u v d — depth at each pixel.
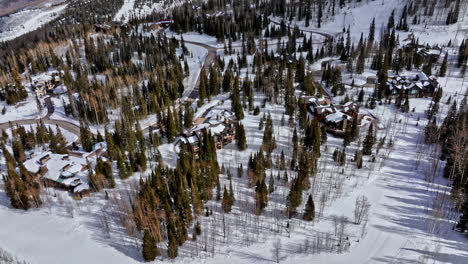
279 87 137.12
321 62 174.12
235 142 106.56
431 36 189.50
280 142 104.88
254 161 85.19
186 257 67.25
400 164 92.62
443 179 85.81
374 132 103.56
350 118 108.12
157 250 67.19
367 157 95.88
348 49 173.25
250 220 75.62
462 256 63.75
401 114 118.88
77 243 70.62
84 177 90.19
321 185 85.31
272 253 67.19
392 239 68.56
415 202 78.56
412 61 156.25
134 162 91.44
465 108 107.06
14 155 101.81
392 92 129.12
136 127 105.94
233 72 159.50
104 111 120.31
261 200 76.44
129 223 71.50
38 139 111.12
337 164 93.38
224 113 115.94
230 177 82.00
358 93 136.50
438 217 72.44
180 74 148.75
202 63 179.50
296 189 73.44
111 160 97.00
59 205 81.94
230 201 76.88
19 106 139.50
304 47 190.62
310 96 128.12
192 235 71.94
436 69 153.12
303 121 108.50
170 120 106.44
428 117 114.38
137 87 134.88
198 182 79.38
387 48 171.62
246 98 131.50
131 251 68.62
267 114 120.94
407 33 196.50
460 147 84.06
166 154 102.06
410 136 105.31
